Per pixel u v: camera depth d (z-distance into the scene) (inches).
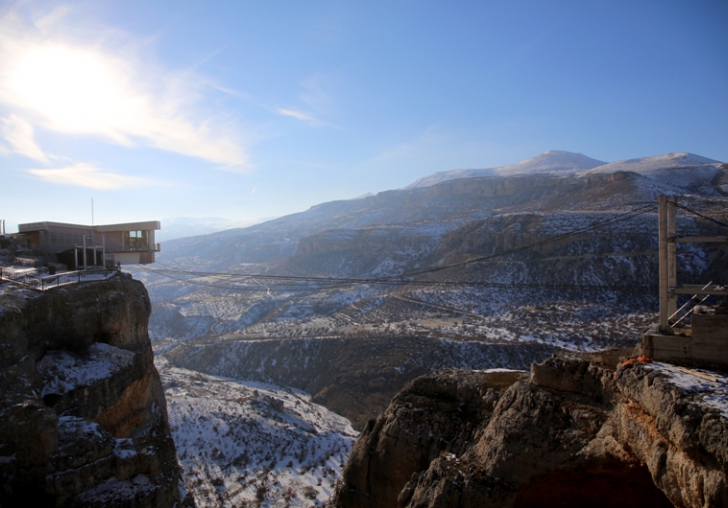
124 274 1530.5
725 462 502.3
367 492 1003.3
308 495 1987.0
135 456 924.6
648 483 729.0
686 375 642.2
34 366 991.0
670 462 587.2
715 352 681.6
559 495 794.2
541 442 769.6
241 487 2017.7
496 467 781.3
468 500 761.6
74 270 1539.1
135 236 1892.2
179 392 3213.6
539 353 3378.4
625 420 679.7
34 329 1063.6
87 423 944.9
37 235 1731.1
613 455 700.7
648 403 631.8
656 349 728.3
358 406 3432.6
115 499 845.8
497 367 3358.8
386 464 975.6
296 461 2319.1
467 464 814.5
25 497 800.9
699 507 540.7
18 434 814.5
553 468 749.3
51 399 986.7
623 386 690.8
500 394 901.2
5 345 921.5
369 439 1038.4
